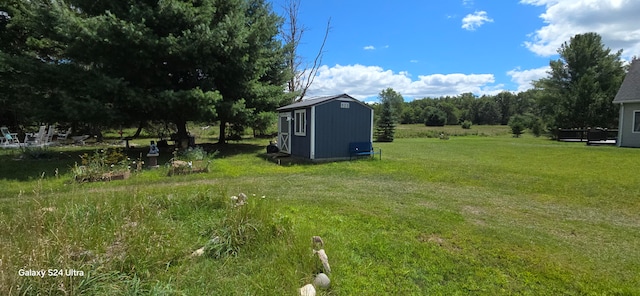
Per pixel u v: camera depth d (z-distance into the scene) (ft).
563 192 20.89
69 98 30.73
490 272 9.81
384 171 29.17
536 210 16.89
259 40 42.80
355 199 18.61
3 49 46.83
